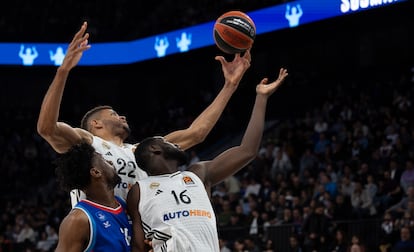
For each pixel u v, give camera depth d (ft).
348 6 51.31
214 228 13.01
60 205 58.23
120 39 73.41
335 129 51.98
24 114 78.43
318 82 65.82
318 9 54.03
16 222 55.16
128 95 83.35
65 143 14.03
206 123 16.39
